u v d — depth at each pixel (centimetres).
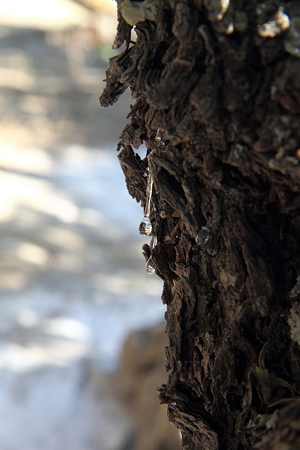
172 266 41
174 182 38
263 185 36
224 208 37
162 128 37
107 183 373
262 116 35
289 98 34
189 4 35
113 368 200
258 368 38
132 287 254
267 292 37
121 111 487
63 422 178
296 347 37
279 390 38
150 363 179
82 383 192
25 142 414
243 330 38
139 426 165
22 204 311
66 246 280
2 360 200
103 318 230
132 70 38
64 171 382
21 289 241
